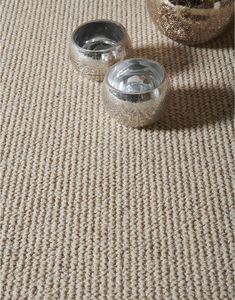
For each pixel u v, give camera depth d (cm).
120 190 72
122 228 68
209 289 61
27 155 78
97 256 65
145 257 64
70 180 74
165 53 95
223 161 75
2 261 65
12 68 93
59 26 102
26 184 74
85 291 61
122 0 108
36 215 70
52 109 85
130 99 76
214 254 64
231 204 70
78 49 86
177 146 78
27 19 104
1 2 108
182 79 90
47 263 64
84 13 105
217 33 93
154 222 68
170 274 63
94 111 84
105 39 92
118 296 61
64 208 70
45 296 61
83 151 78
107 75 81
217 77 89
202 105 85
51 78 91
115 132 81
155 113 78
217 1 86
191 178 73
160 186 72
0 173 75
